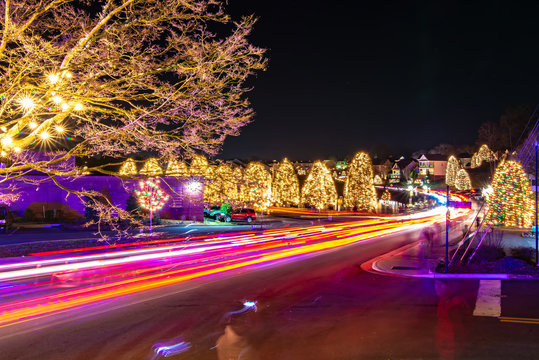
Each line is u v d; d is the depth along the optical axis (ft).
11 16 22.45
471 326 25.32
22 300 33.83
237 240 81.76
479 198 211.82
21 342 23.73
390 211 175.32
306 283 40.37
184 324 26.96
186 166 28.89
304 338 23.94
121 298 34.40
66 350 22.44
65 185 100.07
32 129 24.18
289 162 191.31
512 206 90.48
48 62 22.74
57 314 29.50
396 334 24.22
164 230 94.68
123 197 103.96
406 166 416.26
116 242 72.54
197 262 54.54
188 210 116.98
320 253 63.52
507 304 30.27
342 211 172.65
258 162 157.07
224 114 25.63
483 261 48.01
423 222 129.59
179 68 23.81
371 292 35.86
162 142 24.93
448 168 336.08
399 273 44.88
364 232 99.40
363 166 171.73
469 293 34.12
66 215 100.17
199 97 24.63
